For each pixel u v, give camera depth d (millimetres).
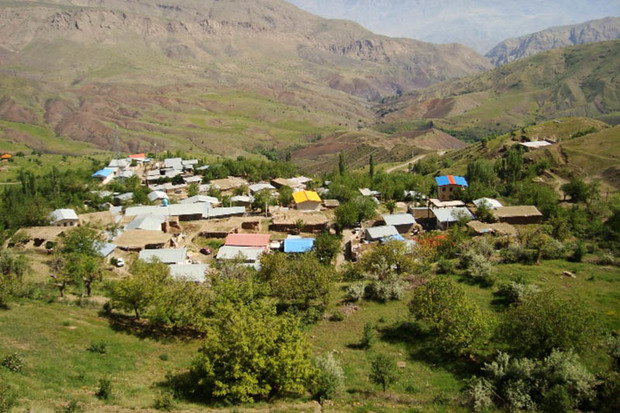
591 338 31406
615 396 25938
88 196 132500
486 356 34562
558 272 53031
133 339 39719
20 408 22969
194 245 87125
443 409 28234
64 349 33938
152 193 132000
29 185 132500
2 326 35781
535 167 135625
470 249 61562
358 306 50656
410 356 37688
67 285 55094
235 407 27859
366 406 28531
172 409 26891
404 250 61969
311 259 53750
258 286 49062
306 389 31641
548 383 28078
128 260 73938
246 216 109875
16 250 74125
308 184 150625
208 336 30688
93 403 25828
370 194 130125
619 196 100125
